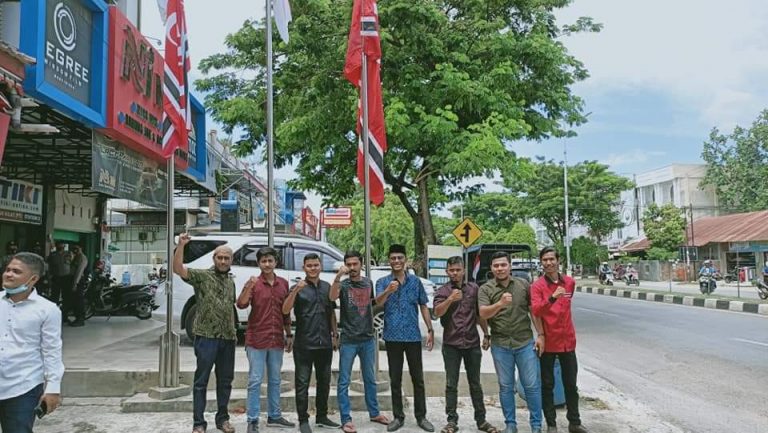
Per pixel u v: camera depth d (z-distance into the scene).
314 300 6.19
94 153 9.13
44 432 6.13
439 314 6.02
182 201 27.73
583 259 44.03
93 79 8.83
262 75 16.83
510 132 13.14
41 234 14.81
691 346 11.45
